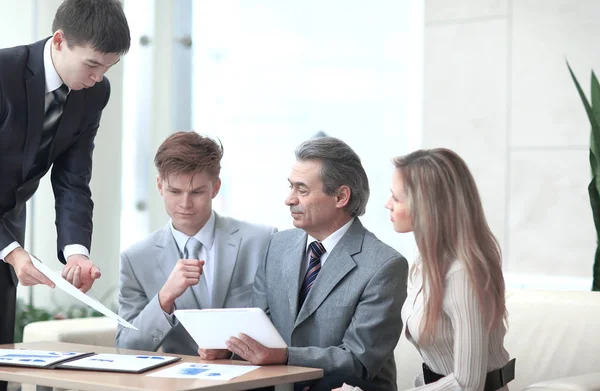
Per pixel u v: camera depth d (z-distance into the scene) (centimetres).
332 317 218
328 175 221
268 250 242
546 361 241
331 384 213
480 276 184
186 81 456
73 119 245
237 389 171
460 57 400
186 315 198
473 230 187
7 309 247
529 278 385
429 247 187
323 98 423
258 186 436
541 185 384
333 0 420
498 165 394
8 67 231
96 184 445
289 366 195
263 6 436
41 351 212
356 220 229
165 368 188
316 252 229
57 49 229
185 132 239
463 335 182
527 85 387
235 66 445
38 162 246
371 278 216
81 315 418
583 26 375
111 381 171
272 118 433
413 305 202
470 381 181
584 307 243
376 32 414
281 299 232
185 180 234
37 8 417
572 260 377
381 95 412
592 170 308
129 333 230
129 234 459
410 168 193
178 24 457
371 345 211
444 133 405
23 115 233
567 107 378
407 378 260
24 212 256
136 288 247
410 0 409
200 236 247
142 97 458
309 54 425
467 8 399
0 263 243
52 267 416
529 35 387
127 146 459
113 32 221
